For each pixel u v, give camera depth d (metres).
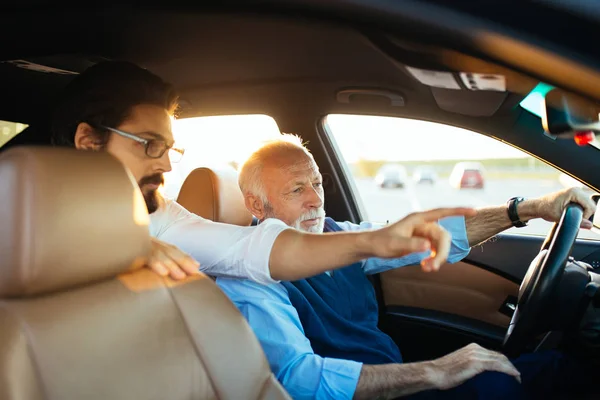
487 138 2.32
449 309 2.56
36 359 0.98
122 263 1.15
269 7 1.06
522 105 1.95
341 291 2.03
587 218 2.05
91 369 1.04
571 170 2.19
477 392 1.78
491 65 0.90
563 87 0.87
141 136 1.60
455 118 2.36
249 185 2.03
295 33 1.80
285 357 1.64
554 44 0.79
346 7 0.92
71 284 1.07
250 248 1.50
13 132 2.44
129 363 1.10
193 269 1.31
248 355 1.29
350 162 2.95
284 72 2.54
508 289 2.50
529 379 1.85
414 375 1.61
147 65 2.30
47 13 1.62
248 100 2.75
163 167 1.66
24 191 1.00
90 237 1.08
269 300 1.74
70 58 2.02
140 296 1.17
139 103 1.60
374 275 2.60
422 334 2.58
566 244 1.85
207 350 1.23
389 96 2.49
